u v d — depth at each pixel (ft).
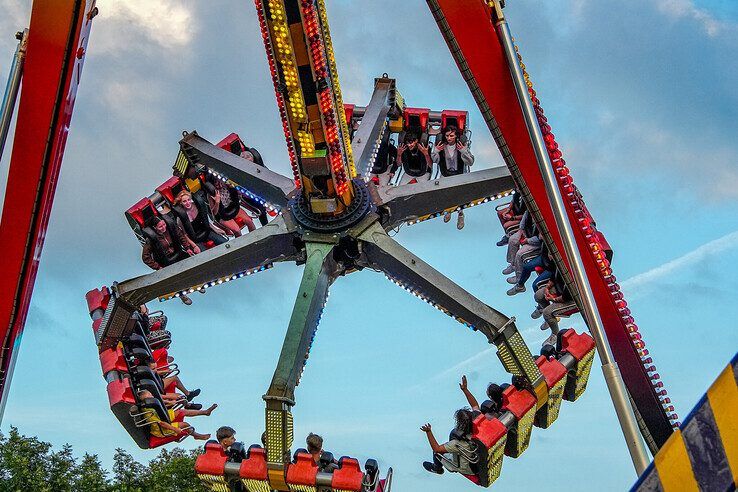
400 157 144.87
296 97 109.19
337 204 117.91
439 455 110.11
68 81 100.83
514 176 101.19
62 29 99.55
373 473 104.32
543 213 101.30
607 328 99.71
